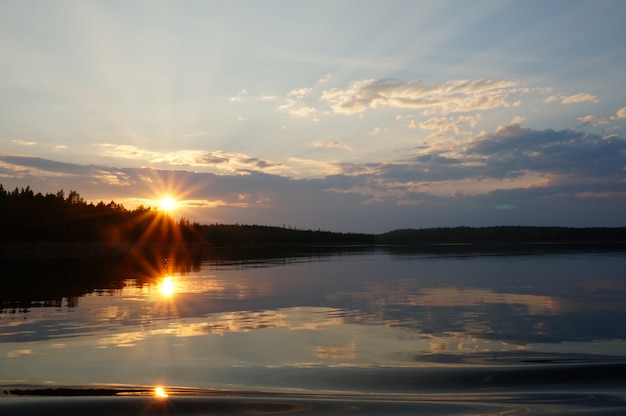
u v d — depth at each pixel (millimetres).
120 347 14797
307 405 10266
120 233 129750
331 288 29328
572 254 69812
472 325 17781
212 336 16188
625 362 13008
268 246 164000
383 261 58281
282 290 28516
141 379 11891
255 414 9898
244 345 14984
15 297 25609
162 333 16672
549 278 34219
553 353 13969
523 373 12234
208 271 44812
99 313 20547
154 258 74062
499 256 66000
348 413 9938
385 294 26234
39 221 105125
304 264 54312
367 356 13734
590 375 12070
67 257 75938
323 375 12164
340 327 17547
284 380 11820
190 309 21547
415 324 18016
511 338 15750
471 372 12305
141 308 21859
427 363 13062
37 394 10875
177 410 10055
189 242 148750
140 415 9844
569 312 20328
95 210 136625
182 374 12258
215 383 11625
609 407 10117
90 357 13742
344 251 101875
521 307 21672
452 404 10320
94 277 38062
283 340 15594
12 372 12430
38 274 41062
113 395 10820
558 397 10727
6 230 97688
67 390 11148
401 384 11562
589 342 15203
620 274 36875
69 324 18219
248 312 20766
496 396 10820
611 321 18391
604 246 110875
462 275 37094
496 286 29516
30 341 15578
